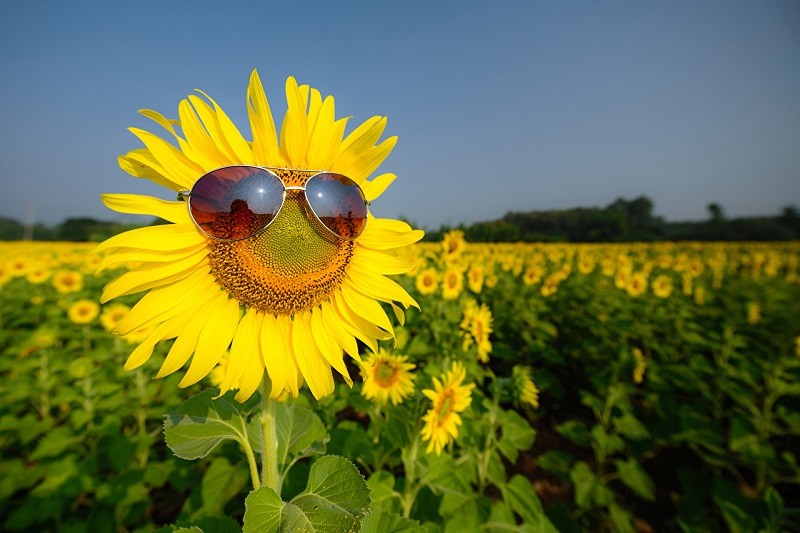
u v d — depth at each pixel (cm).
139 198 140
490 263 1413
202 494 359
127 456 438
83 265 1459
